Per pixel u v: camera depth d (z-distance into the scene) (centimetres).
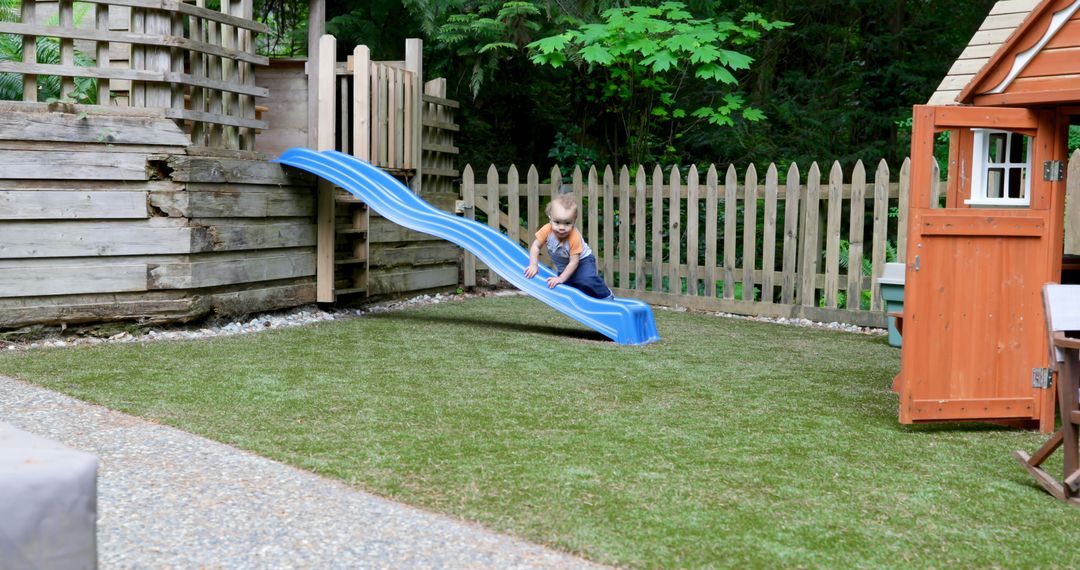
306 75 977
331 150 916
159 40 748
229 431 469
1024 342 532
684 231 1284
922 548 331
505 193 1189
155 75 752
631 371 670
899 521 360
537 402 559
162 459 418
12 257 705
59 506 203
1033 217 529
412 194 880
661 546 325
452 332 845
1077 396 403
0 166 694
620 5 1318
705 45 1157
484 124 1553
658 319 991
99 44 750
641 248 1123
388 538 329
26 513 199
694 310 1077
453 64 1438
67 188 721
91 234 733
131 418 491
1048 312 404
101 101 757
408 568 303
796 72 1617
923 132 514
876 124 1526
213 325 809
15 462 206
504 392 586
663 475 411
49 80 879
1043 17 514
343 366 662
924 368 518
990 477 425
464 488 386
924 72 1588
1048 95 509
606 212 1143
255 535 329
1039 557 326
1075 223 820
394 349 741
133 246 749
